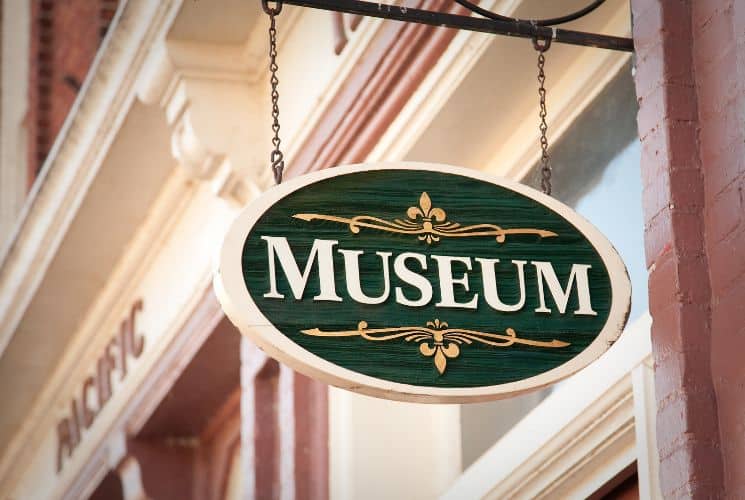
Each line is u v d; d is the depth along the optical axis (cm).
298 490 773
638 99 518
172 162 908
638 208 632
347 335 457
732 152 483
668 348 485
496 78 673
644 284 619
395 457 762
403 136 714
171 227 963
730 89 488
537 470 649
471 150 719
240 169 805
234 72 820
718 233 484
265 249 464
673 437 476
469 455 743
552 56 664
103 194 938
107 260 1009
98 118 890
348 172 480
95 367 1087
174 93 820
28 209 994
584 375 618
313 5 502
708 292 484
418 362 457
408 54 697
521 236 480
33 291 1029
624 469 606
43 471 1180
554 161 693
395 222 475
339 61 750
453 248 474
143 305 1013
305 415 786
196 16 798
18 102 1256
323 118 764
